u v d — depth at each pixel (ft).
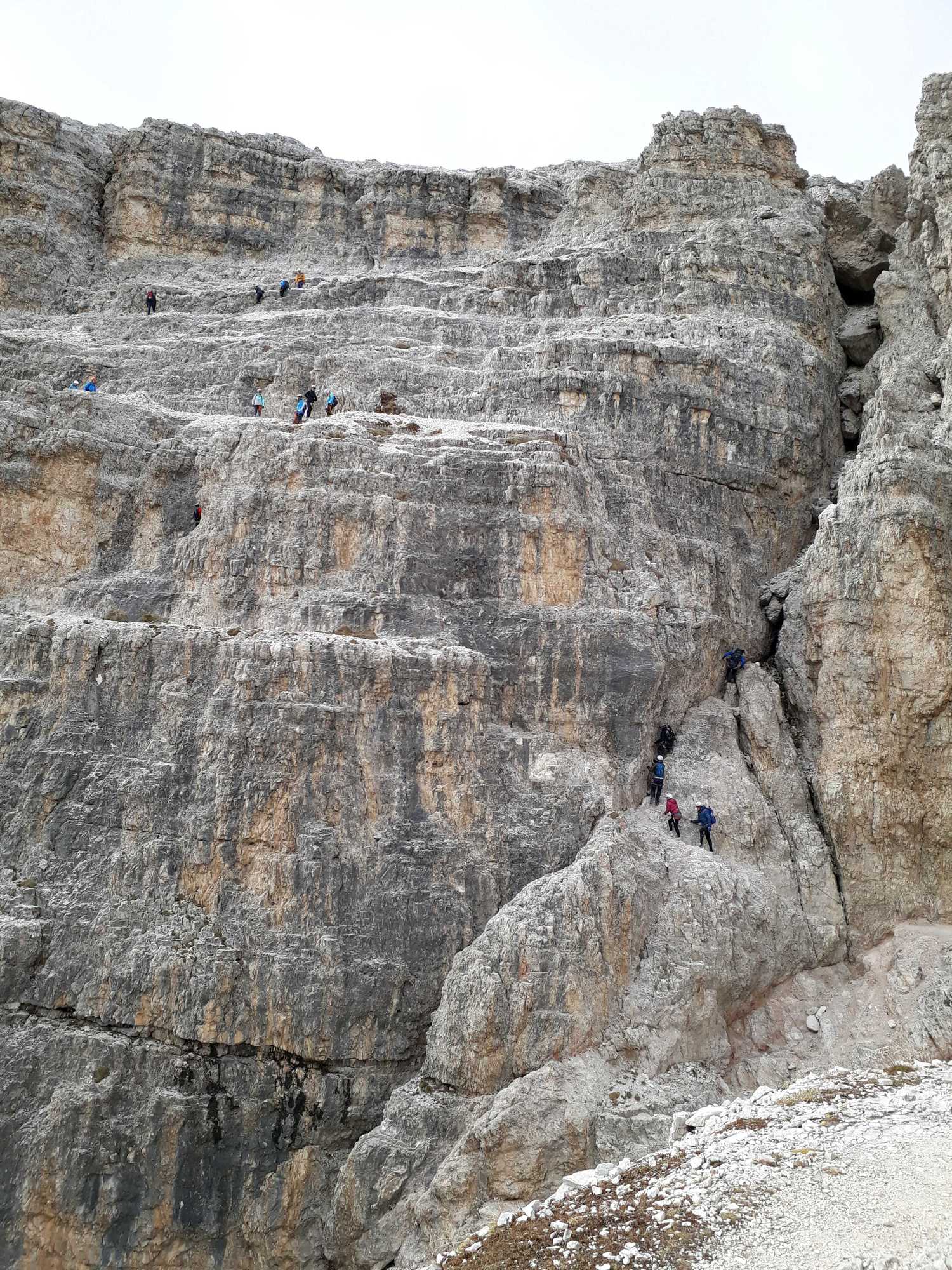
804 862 94.63
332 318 127.75
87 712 85.25
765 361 121.60
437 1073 75.97
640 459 112.06
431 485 96.84
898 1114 63.21
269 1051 77.82
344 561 94.38
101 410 102.78
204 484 99.50
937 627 94.79
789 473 118.62
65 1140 73.92
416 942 80.74
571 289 132.46
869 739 95.09
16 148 145.28
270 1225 75.00
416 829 83.76
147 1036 77.41
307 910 79.41
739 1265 50.78
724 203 139.33
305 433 100.53
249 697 83.71
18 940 77.87
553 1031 75.77
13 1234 72.95
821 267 135.85
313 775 82.58
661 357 116.37
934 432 110.22
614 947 80.43
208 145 153.69
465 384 115.55
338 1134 77.36
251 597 93.25
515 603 94.94
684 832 92.89
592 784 88.63
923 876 93.76
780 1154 59.67
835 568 98.89
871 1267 48.44
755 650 110.42
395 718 85.71
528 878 84.43
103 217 150.92
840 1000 88.22
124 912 79.41
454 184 154.40
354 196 156.76
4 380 109.29
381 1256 71.31
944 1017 82.33
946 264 124.16
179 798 82.33
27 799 82.38
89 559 98.37
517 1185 70.08
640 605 98.53
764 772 99.40
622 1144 70.69
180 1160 75.05
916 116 131.44
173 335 129.70
